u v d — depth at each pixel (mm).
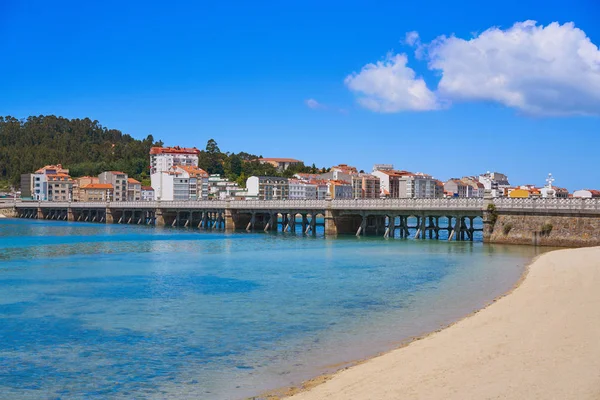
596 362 20562
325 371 22656
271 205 113312
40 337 28844
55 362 24766
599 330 25328
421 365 21656
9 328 30641
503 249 70312
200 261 60344
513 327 27062
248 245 80375
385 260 60312
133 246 78750
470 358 22078
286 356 25000
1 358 25375
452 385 18969
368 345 26391
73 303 37281
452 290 41188
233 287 43406
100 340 28203
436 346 24453
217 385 21562
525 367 20422
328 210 99938
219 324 31234
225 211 123250
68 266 56000
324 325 30719
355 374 21328
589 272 44438
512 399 17344
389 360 22859
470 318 30141
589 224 67312
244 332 29422
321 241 86625
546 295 35781
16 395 21094
